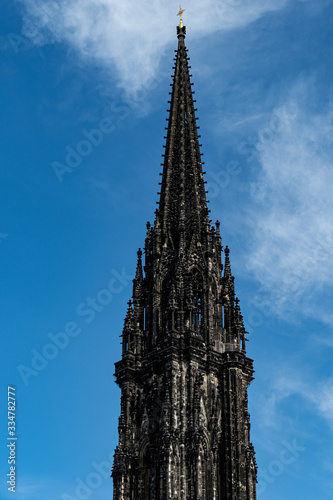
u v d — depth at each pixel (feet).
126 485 490.90
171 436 482.28
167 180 581.53
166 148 598.34
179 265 538.47
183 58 625.82
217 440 494.18
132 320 536.83
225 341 529.04
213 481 484.33
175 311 521.24
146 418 504.84
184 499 470.80
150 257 558.15
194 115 609.01
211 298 541.34
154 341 526.16
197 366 506.48
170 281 543.39
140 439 502.79
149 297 545.85
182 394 497.46
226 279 552.00
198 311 538.47
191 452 479.41
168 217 568.41
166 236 560.20
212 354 516.73
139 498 490.49
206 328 529.45
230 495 481.46
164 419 487.61
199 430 484.33
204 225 564.30
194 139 599.16
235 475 486.79
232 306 544.21
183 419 490.90
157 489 480.23
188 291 528.22
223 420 503.20
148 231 568.00
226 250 563.89
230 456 490.90
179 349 508.94
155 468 485.97
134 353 525.34
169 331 514.27
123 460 495.82
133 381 518.37
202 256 553.23
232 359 516.32
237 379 511.81
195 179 581.12
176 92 614.75
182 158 586.45
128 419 506.89
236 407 504.43
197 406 491.31
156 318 533.96
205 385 506.89
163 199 575.38
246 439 501.15
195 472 474.08
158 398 503.20
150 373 513.86
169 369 502.79
